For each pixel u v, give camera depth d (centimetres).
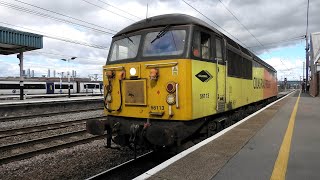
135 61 766
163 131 662
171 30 740
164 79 705
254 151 618
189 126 721
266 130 863
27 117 1731
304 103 2006
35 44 2950
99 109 2277
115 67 800
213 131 875
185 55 692
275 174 476
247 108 1386
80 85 6297
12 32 2725
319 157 576
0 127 1448
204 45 774
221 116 952
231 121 1062
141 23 805
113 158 873
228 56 945
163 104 705
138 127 735
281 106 1736
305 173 482
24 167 791
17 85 4816
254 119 1108
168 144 659
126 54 802
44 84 5416
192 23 727
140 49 766
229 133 811
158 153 834
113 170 711
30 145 1023
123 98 779
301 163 536
